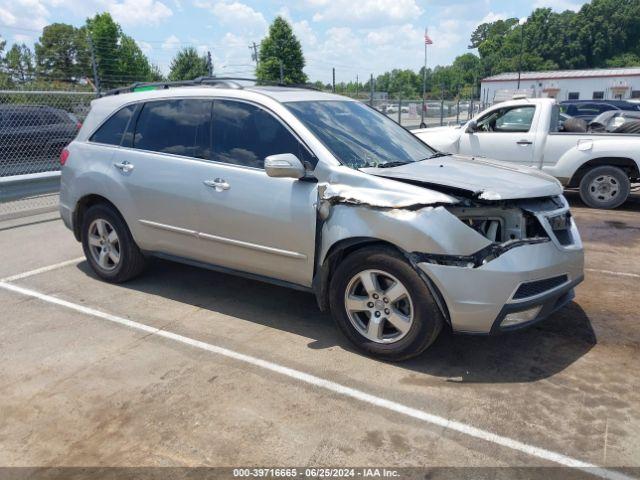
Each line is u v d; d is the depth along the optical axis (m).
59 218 8.48
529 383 3.57
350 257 3.78
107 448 2.97
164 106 4.88
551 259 3.59
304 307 4.84
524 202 3.70
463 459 2.86
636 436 3.02
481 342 4.14
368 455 2.89
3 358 3.94
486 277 3.41
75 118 10.81
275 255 4.17
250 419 3.20
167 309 4.80
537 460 2.85
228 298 5.05
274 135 4.23
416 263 3.50
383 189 3.67
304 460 2.86
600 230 7.66
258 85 5.05
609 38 88.50
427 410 3.28
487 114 9.81
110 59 33.75
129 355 3.97
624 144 8.62
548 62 90.44
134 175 4.87
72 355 3.98
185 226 4.62
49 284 5.43
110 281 5.41
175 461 2.86
